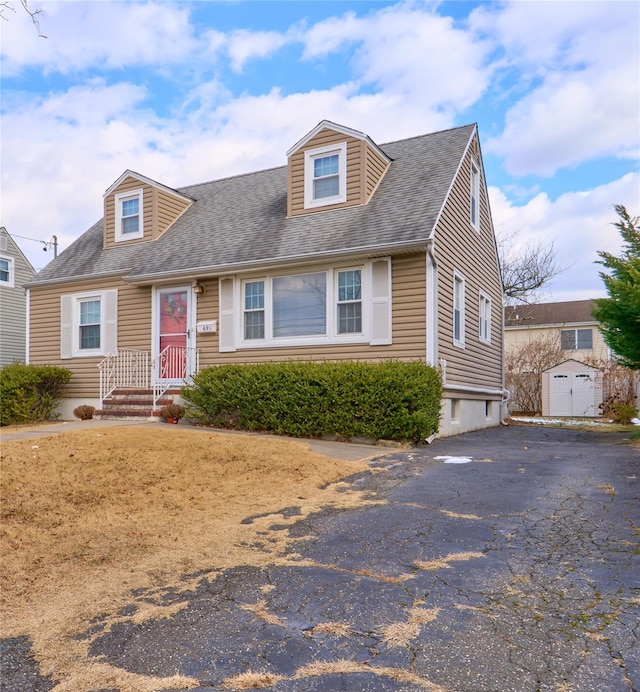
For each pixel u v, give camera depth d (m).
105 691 2.23
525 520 4.44
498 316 16.16
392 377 8.84
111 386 12.97
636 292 8.95
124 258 13.66
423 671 2.30
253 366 10.38
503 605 2.92
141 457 6.40
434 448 8.66
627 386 19.25
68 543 4.03
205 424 10.73
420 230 9.71
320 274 10.80
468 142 12.43
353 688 2.19
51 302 14.56
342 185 11.49
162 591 3.22
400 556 3.70
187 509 4.93
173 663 2.42
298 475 6.17
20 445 6.84
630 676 2.23
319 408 9.39
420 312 9.81
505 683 2.20
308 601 3.03
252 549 3.93
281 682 2.25
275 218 12.35
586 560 3.53
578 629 2.64
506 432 12.40
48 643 2.63
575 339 25.66
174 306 12.53
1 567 3.57
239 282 11.62
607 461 6.99
